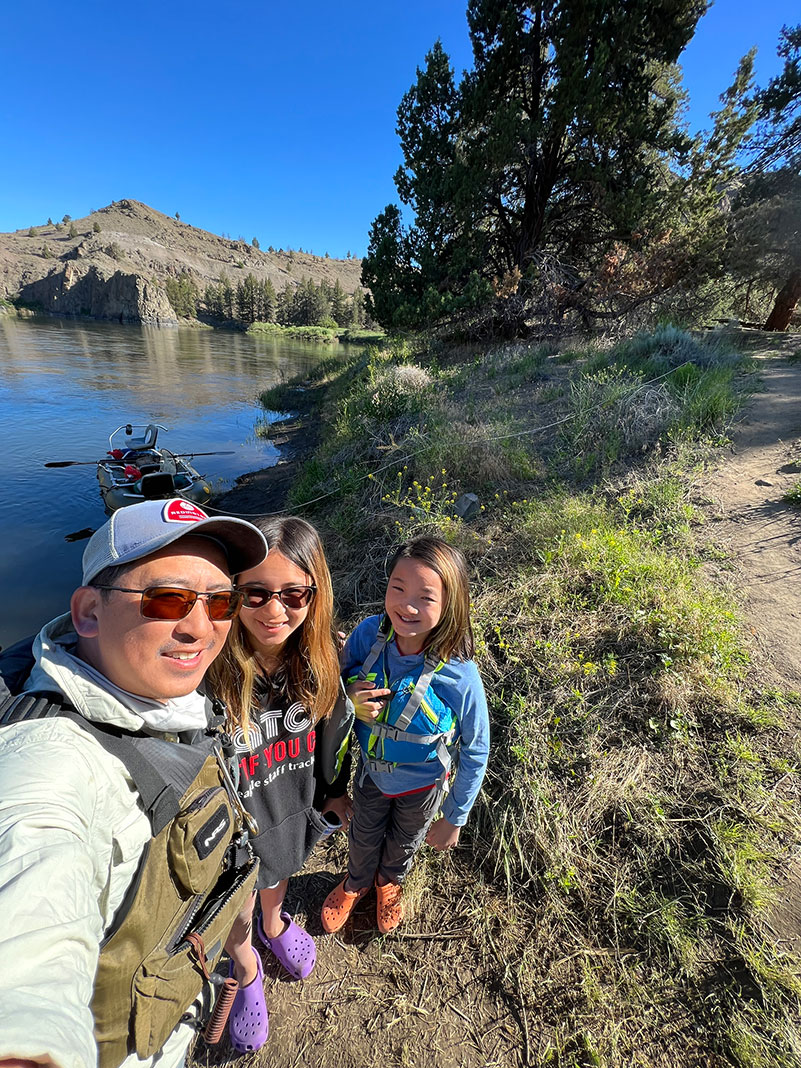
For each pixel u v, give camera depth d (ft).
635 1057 5.66
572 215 54.29
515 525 15.52
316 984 6.71
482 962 6.74
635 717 9.07
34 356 96.58
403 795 6.38
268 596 4.70
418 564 5.53
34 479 31.60
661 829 7.50
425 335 52.08
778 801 7.64
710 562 13.01
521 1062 5.82
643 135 43.52
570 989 6.31
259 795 5.41
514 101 45.39
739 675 9.66
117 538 3.08
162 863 3.17
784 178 44.96
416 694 5.85
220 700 4.84
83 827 2.59
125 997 3.05
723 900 6.68
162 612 3.00
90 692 2.98
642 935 6.61
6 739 2.79
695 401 20.36
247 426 51.01
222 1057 6.07
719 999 5.91
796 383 24.23
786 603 11.41
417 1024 6.23
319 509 22.33
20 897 2.17
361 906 7.67
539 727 9.08
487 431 21.90
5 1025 1.78
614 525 14.85
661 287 44.60
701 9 41.11
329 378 71.72
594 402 22.07
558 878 7.25
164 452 31.76
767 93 45.52
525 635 11.01
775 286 50.78
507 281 46.93
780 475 16.38
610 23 41.39
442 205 50.49
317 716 5.49
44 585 19.76
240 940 5.73
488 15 45.60
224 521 3.30
